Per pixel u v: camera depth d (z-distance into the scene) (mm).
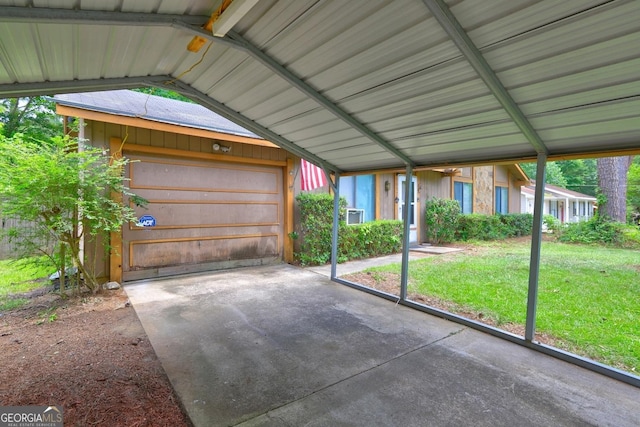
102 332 3211
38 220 4059
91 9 1925
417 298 4461
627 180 11352
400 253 8555
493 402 2137
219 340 3066
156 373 2457
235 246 6375
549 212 21062
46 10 1819
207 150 5895
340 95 3098
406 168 4441
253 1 1887
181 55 2820
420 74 2502
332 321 3621
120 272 5016
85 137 4754
